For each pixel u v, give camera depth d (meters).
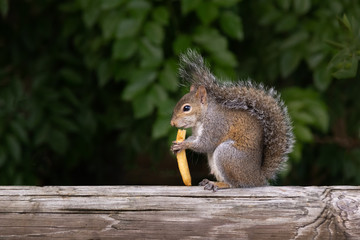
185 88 7.44
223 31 8.35
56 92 9.22
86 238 4.50
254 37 9.64
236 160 5.71
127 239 4.50
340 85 9.94
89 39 9.28
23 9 9.98
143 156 16.09
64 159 10.71
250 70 9.41
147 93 7.54
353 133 10.16
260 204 4.54
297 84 10.15
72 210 4.53
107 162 12.37
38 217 4.52
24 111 9.33
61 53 9.74
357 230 4.50
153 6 7.93
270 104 5.93
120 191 4.63
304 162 10.66
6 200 4.56
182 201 4.55
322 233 4.50
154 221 4.50
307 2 7.95
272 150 5.90
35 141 9.00
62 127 9.16
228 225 4.51
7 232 4.50
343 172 10.19
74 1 8.92
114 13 7.77
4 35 10.12
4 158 8.54
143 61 7.54
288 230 4.50
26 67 10.04
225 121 5.98
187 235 4.50
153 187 4.71
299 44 8.26
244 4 9.40
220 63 7.52
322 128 7.91
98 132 11.10
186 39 7.55
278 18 8.58
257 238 4.50
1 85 9.38
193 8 7.38
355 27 6.15
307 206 4.54
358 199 4.59
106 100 10.21
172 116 6.55
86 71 9.99
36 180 9.88
